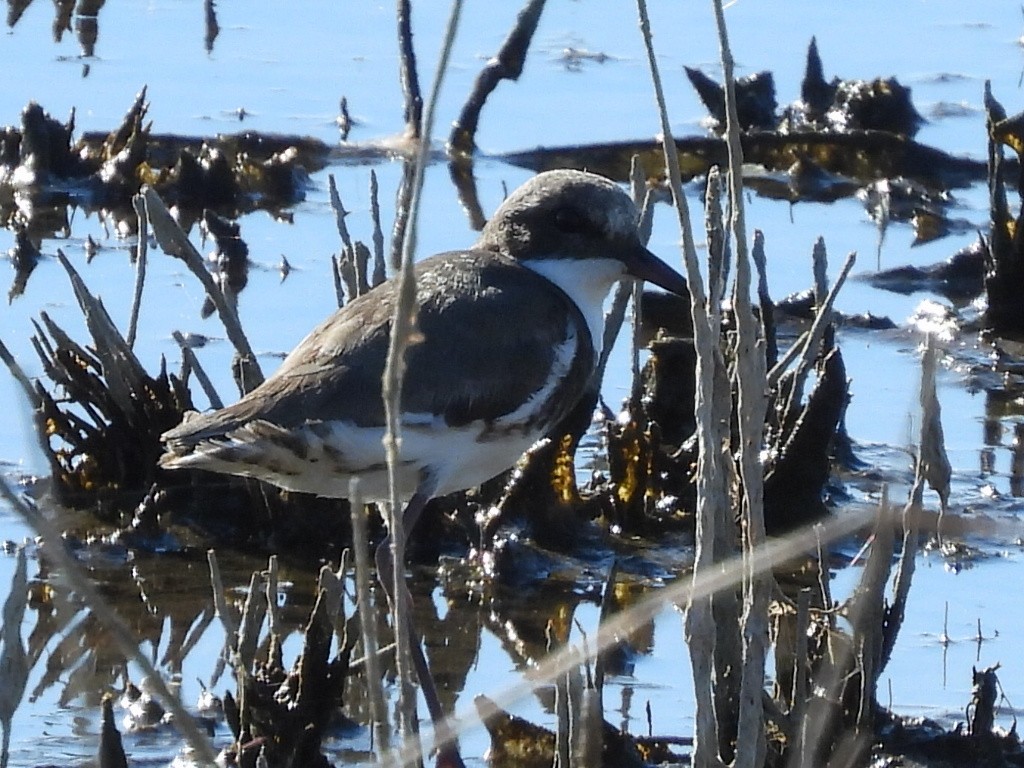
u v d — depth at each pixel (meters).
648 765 9.39
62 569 6.62
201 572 11.54
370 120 19.44
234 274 15.66
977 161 19.20
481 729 9.87
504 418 10.32
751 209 18.23
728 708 8.88
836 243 17.34
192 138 18.62
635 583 11.65
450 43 6.23
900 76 21.03
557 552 11.99
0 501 12.12
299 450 9.86
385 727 6.70
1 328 14.21
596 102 20.27
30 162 17.55
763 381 7.95
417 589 11.51
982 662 10.55
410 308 6.32
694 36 22.36
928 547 12.07
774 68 21.19
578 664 8.09
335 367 9.91
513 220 11.27
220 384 13.37
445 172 18.38
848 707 9.49
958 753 9.55
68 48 20.89
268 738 9.12
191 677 10.22
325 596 9.16
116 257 15.93
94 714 9.77
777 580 11.64
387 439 6.45
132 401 12.30
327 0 23.03
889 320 15.75
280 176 17.78
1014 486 12.86
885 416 14.01
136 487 12.34
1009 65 21.47
